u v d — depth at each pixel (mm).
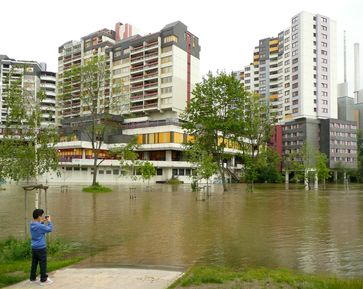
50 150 13438
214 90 46781
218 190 52531
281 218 20562
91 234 15320
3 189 38969
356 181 108562
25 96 14281
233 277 8477
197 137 47938
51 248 12000
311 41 108688
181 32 99125
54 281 8297
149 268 9680
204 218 20422
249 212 23578
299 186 70438
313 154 75500
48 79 131375
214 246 12914
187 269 9562
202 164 36438
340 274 9453
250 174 49281
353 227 17297
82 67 44719
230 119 46250
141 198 35500
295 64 110500
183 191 48938
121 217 20812
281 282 8078
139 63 102812
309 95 107875
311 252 11992
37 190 12820
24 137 13219
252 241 13828
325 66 109375
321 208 26359
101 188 44906
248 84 136750
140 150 88312
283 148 113188
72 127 79812
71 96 49969
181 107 98062
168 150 85812
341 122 108375
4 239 13805
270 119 51062
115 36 118312
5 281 8266
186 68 100562
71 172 76312
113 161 79500
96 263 10453
